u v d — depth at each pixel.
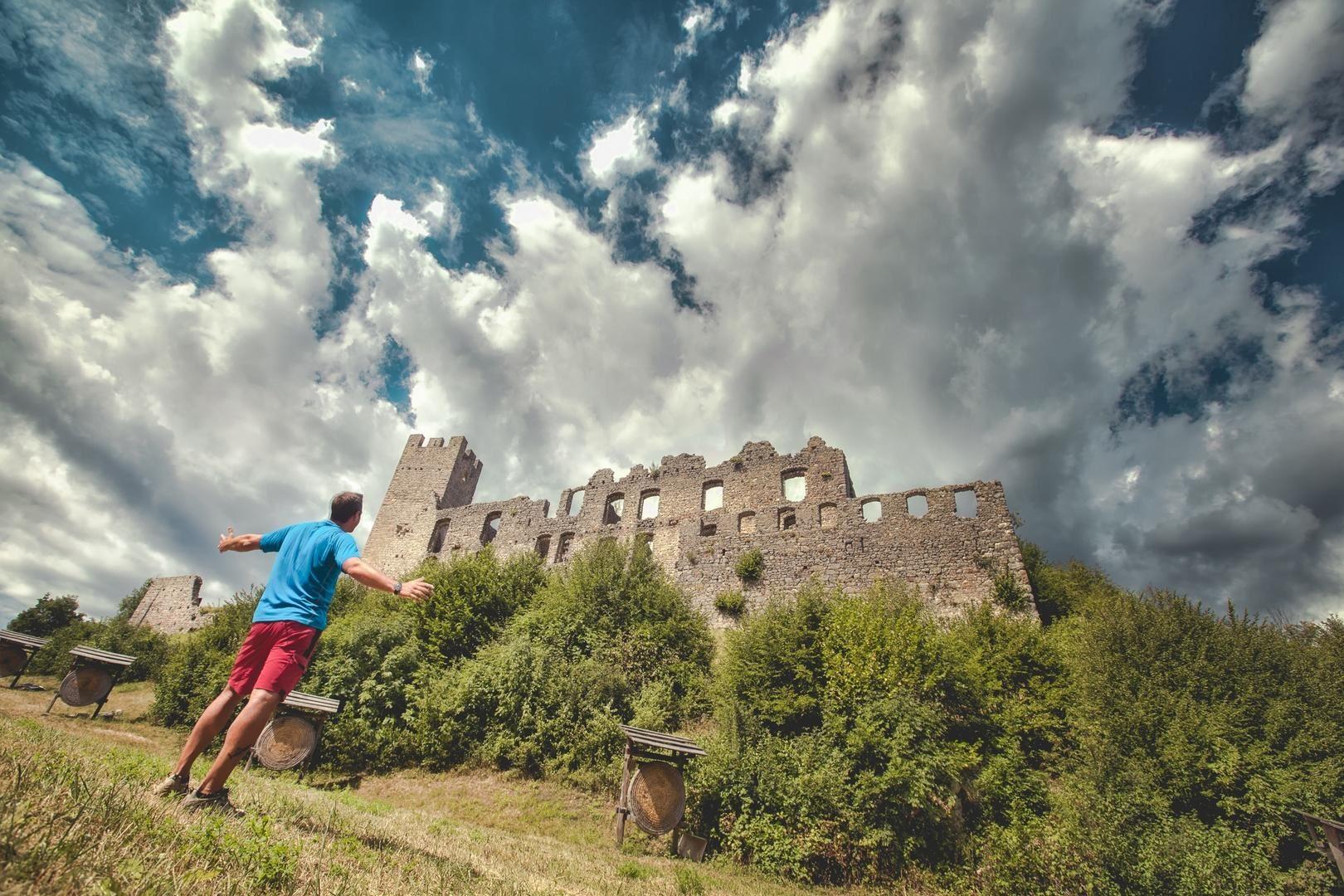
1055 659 16.73
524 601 23.59
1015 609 22.70
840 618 16.97
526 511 41.56
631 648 19.50
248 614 22.12
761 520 31.14
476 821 13.05
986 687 15.74
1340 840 10.92
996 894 11.08
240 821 4.42
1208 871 10.62
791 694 15.60
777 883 11.44
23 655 21.81
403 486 48.38
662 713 16.31
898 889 11.59
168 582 43.00
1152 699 14.40
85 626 30.67
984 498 26.34
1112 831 11.25
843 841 12.16
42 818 3.14
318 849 4.55
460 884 4.75
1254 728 13.59
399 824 8.40
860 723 13.54
